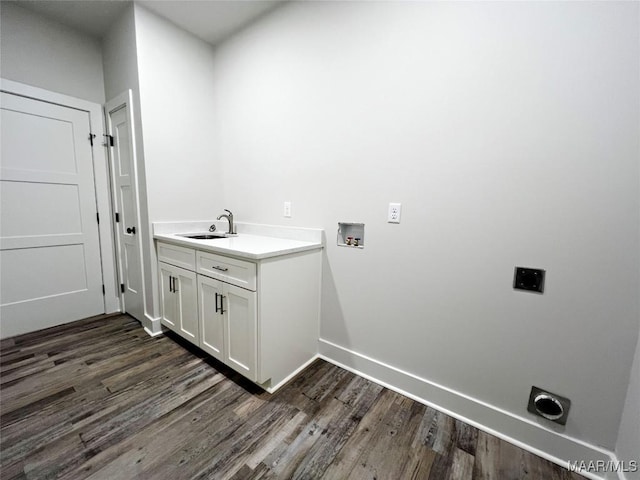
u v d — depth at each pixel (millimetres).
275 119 1993
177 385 1598
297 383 1652
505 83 1157
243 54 2145
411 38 1369
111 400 1464
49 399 1461
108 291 2584
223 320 1648
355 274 1704
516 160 1161
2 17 1938
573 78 1029
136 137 2072
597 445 1101
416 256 1465
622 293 1010
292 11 1804
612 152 987
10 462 1103
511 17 1123
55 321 2316
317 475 1086
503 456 1191
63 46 2201
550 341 1158
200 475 1071
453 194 1324
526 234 1168
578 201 1057
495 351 1289
